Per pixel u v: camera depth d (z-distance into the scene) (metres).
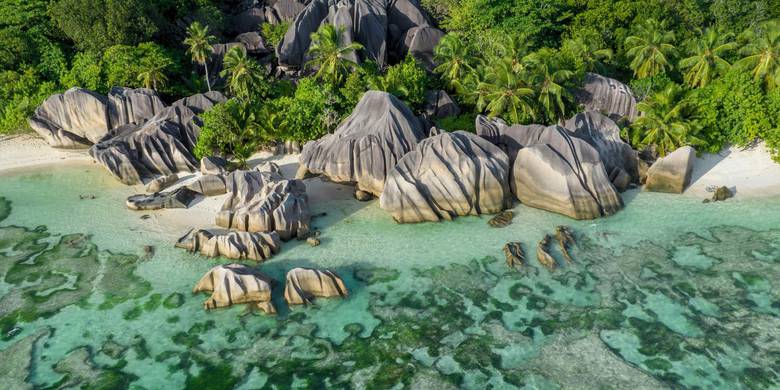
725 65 46.53
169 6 63.91
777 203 36.72
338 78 51.72
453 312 28.25
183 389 24.05
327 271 29.62
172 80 56.47
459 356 25.38
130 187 43.28
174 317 28.39
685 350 25.00
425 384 23.88
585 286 29.69
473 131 46.69
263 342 26.61
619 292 29.09
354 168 39.12
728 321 26.62
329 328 27.39
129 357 25.81
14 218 38.72
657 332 26.19
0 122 51.69
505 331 26.80
